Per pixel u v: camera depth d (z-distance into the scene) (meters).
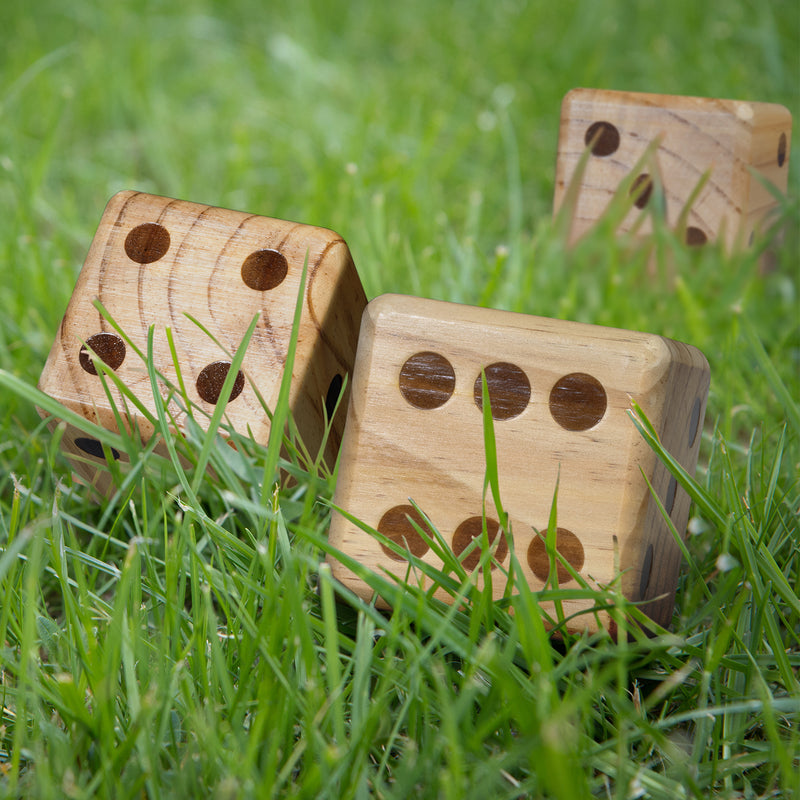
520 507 0.72
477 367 0.72
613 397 0.71
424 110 1.66
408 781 0.67
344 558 0.70
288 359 0.72
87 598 0.72
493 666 0.66
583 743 0.69
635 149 0.98
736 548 0.76
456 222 1.23
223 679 0.69
